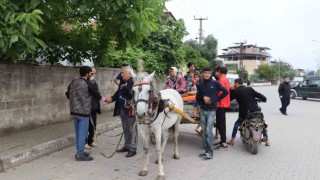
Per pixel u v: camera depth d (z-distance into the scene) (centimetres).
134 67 1479
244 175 624
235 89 872
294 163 716
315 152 820
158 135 583
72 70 1035
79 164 661
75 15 901
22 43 599
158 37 1812
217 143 885
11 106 801
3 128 780
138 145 835
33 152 672
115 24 837
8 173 588
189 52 3105
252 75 8075
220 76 820
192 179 592
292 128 1191
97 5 758
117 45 927
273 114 1622
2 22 583
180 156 744
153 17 797
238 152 802
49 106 941
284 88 1591
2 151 648
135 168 646
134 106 563
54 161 672
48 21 883
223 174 627
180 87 936
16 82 812
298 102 2455
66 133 839
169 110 622
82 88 667
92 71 731
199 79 1036
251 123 798
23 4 626
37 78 885
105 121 1045
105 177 590
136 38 846
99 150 775
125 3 718
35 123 888
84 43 1053
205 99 707
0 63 763
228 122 1278
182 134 990
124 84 723
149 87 544
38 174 591
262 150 830
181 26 1928
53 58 1056
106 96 1281
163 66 1800
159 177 573
